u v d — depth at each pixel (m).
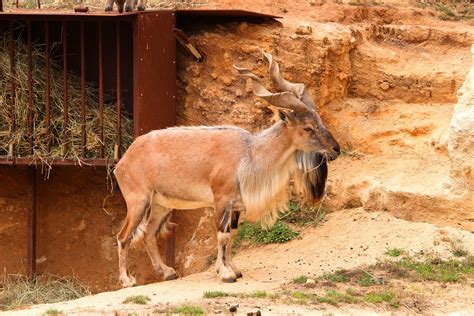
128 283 32.06
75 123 37.06
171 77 36.72
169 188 31.69
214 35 38.44
